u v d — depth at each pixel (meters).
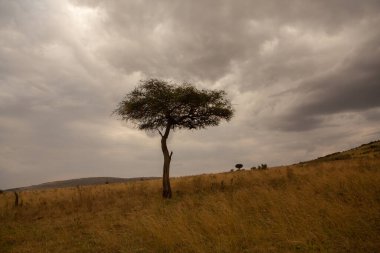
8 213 17.28
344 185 14.02
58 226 13.43
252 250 7.79
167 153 22.27
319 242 7.59
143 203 18.31
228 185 22.67
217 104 24.34
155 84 23.92
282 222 9.36
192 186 24.42
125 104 24.03
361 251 6.90
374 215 9.38
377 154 40.34
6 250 10.09
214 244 8.37
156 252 8.48
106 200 19.89
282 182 20.06
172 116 24.22
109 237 10.12
